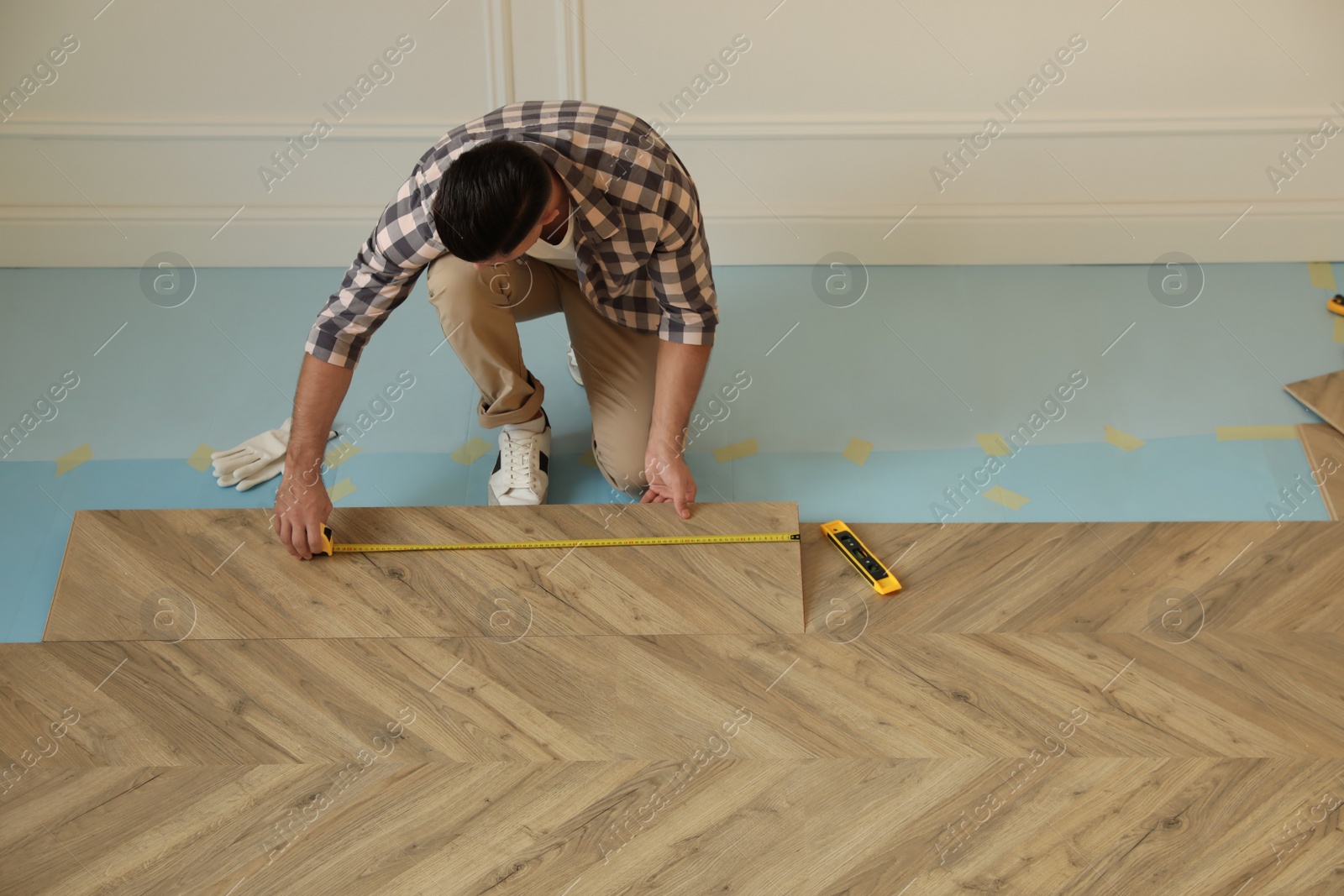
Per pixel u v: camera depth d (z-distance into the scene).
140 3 2.04
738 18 2.12
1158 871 1.50
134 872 1.49
